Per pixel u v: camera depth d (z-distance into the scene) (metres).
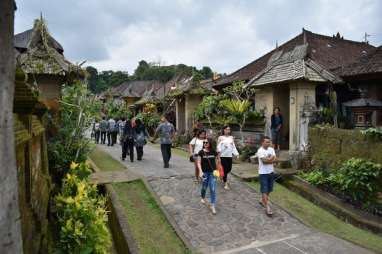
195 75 19.64
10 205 1.98
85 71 9.91
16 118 3.25
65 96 9.50
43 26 9.61
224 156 8.98
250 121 13.68
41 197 4.35
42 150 5.36
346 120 12.48
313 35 18.16
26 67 8.92
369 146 8.44
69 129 8.78
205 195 8.42
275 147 12.23
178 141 18.58
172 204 7.75
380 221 7.29
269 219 7.28
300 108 11.18
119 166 11.47
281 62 12.69
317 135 10.18
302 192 9.05
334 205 8.06
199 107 17.48
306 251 5.85
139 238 6.02
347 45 18.77
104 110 29.11
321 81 11.05
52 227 4.96
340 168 9.09
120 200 7.60
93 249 4.31
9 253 1.95
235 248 5.94
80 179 6.45
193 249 5.79
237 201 8.23
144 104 31.09
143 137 12.93
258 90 13.80
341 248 5.98
